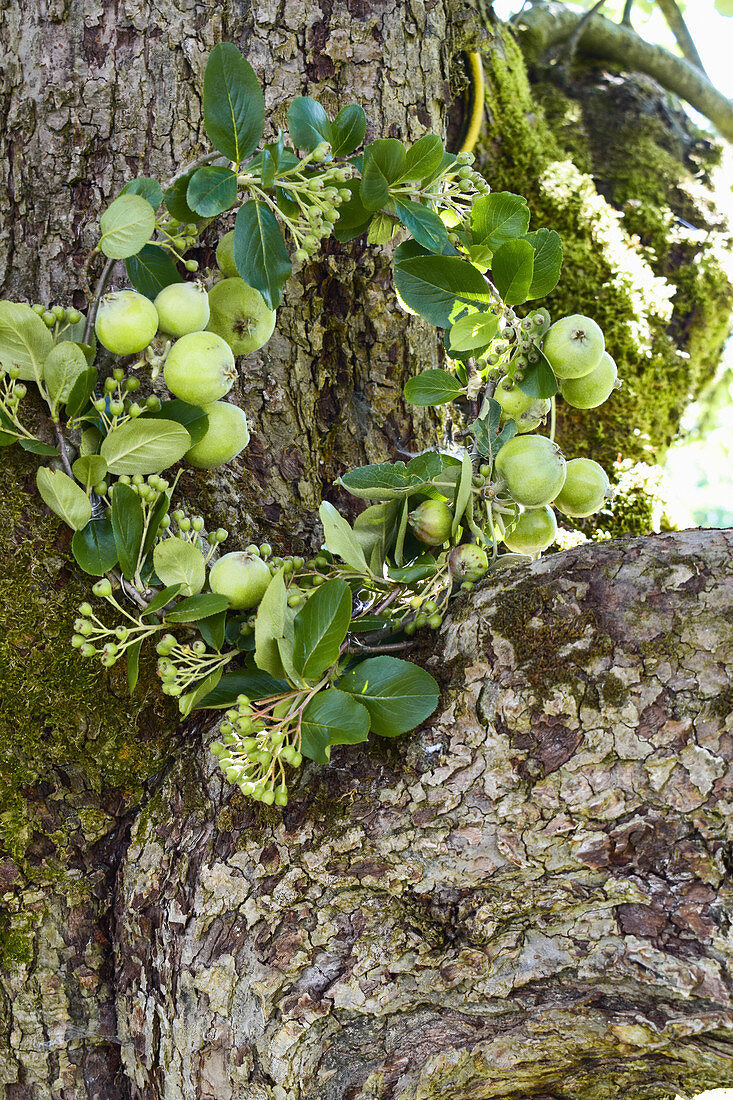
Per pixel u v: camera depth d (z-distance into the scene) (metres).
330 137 1.65
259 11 1.76
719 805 1.54
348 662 1.62
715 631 1.55
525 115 2.37
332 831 1.60
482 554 1.62
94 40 1.75
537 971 1.57
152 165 1.74
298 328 1.78
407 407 1.83
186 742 1.67
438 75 1.83
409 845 1.59
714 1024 1.54
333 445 1.80
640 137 2.61
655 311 2.28
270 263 1.61
